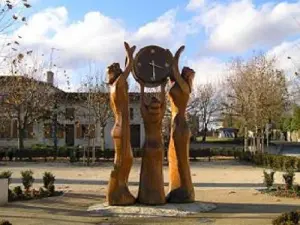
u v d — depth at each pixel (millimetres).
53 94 45969
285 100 50594
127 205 13258
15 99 38031
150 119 13453
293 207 14273
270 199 16172
